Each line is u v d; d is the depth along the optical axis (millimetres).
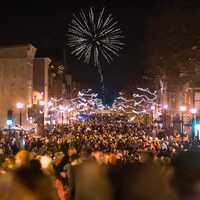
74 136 55688
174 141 46375
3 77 93250
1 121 91750
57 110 115500
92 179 5250
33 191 4602
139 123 111938
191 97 60781
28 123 89312
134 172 4922
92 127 90312
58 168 14867
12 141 48156
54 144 40031
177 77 56156
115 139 51031
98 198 5148
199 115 59875
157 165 5211
